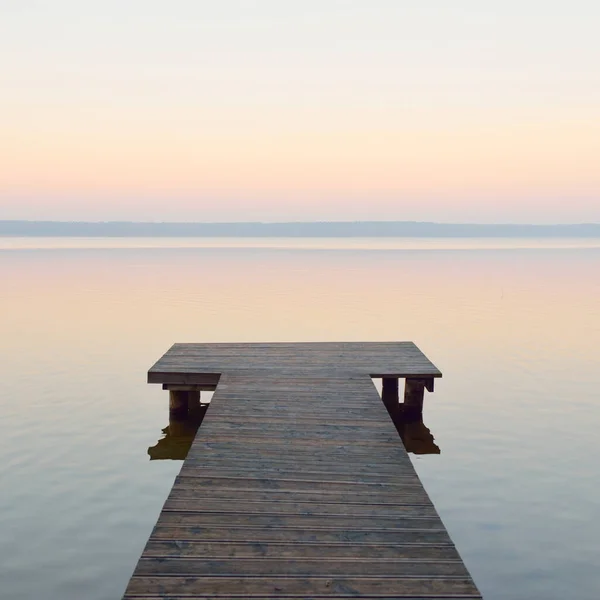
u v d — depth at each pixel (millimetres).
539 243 129250
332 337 18297
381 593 4367
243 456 7020
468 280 36281
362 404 9125
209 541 5047
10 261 52438
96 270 42406
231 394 9594
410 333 19000
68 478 8508
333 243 120938
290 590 4387
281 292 29312
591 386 13203
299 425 8164
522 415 11352
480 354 16203
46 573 6219
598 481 8492
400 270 43750
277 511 5625
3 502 7750
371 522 5434
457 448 9766
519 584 6117
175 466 9008
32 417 11062
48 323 20500
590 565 6457
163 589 4367
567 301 26469
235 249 82688
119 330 19359
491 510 7652
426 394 12680
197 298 26844
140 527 7168
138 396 12398
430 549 4980
